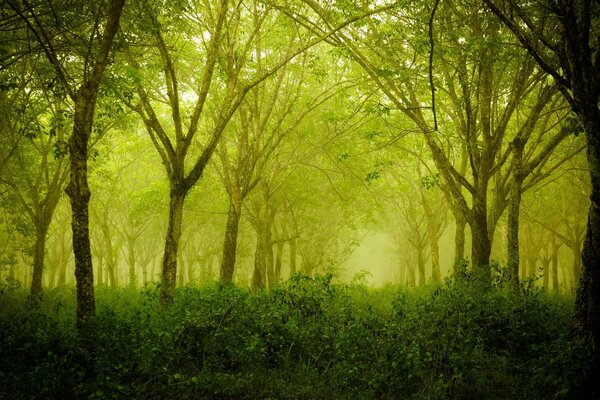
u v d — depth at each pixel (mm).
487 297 9211
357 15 11000
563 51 7270
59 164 16906
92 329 7613
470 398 6148
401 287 16422
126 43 10133
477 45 9914
